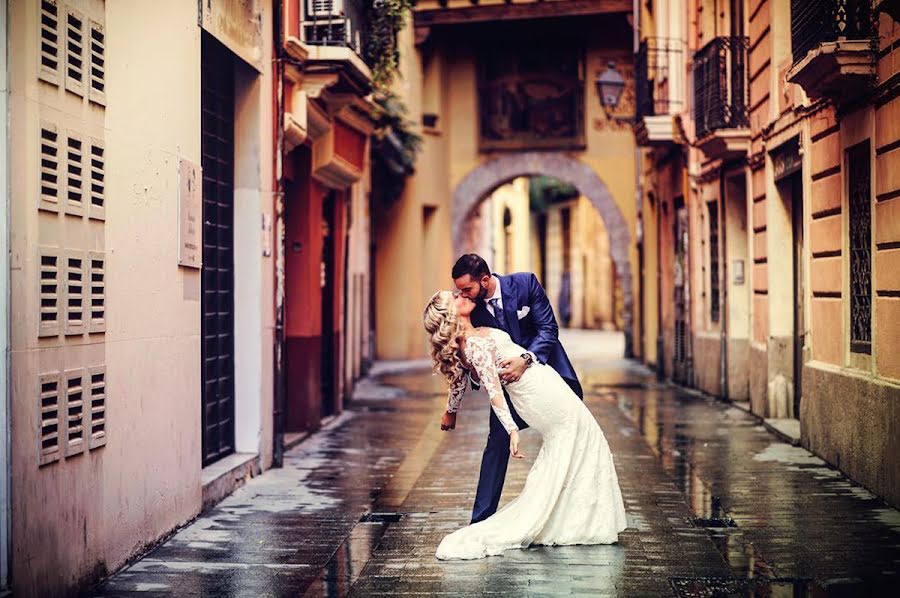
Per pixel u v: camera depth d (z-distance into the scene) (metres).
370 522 8.11
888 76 8.60
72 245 5.87
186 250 7.88
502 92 29.06
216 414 9.91
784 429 12.80
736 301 16.75
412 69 26.77
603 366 25.75
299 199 13.43
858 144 9.57
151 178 7.18
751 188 14.98
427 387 20.52
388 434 13.46
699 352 18.94
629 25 28.11
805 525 7.83
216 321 9.95
